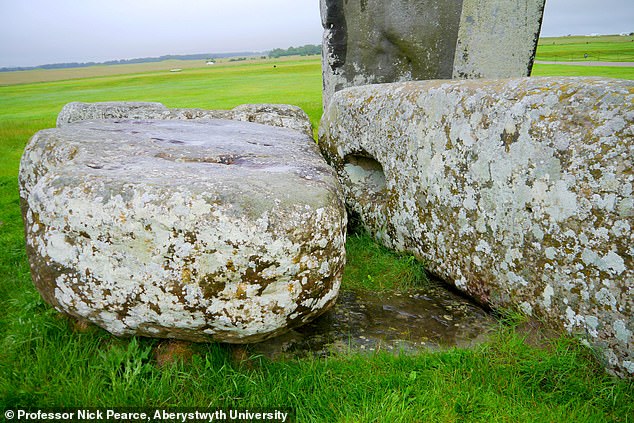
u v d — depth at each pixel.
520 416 1.85
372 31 5.05
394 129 3.08
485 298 2.54
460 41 4.70
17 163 7.38
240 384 2.01
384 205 3.38
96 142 2.85
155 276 1.85
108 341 2.21
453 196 2.63
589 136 1.94
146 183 1.92
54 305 2.06
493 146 2.35
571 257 2.03
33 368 2.10
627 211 1.81
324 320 2.56
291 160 2.79
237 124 4.36
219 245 1.81
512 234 2.29
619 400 1.86
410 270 2.99
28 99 21.89
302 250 1.91
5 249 3.83
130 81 36.09
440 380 2.02
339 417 1.87
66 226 1.92
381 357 2.19
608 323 1.93
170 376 2.00
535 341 2.21
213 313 1.87
